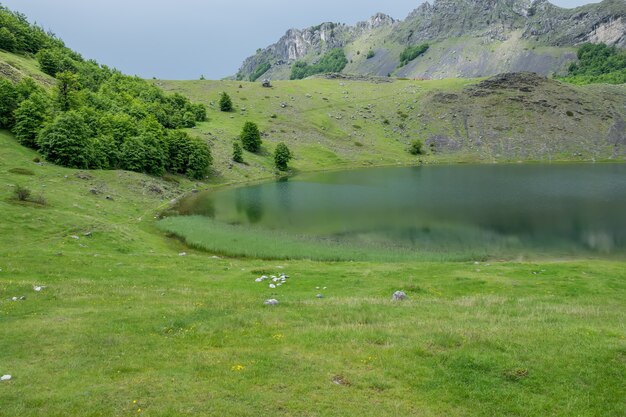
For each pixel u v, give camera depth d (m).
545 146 196.12
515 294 35.84
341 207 92.88
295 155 180.75
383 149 199.75
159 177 116.62
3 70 131.62
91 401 14.80
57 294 29.59
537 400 15.61
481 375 17.20
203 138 165.62
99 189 86.81
